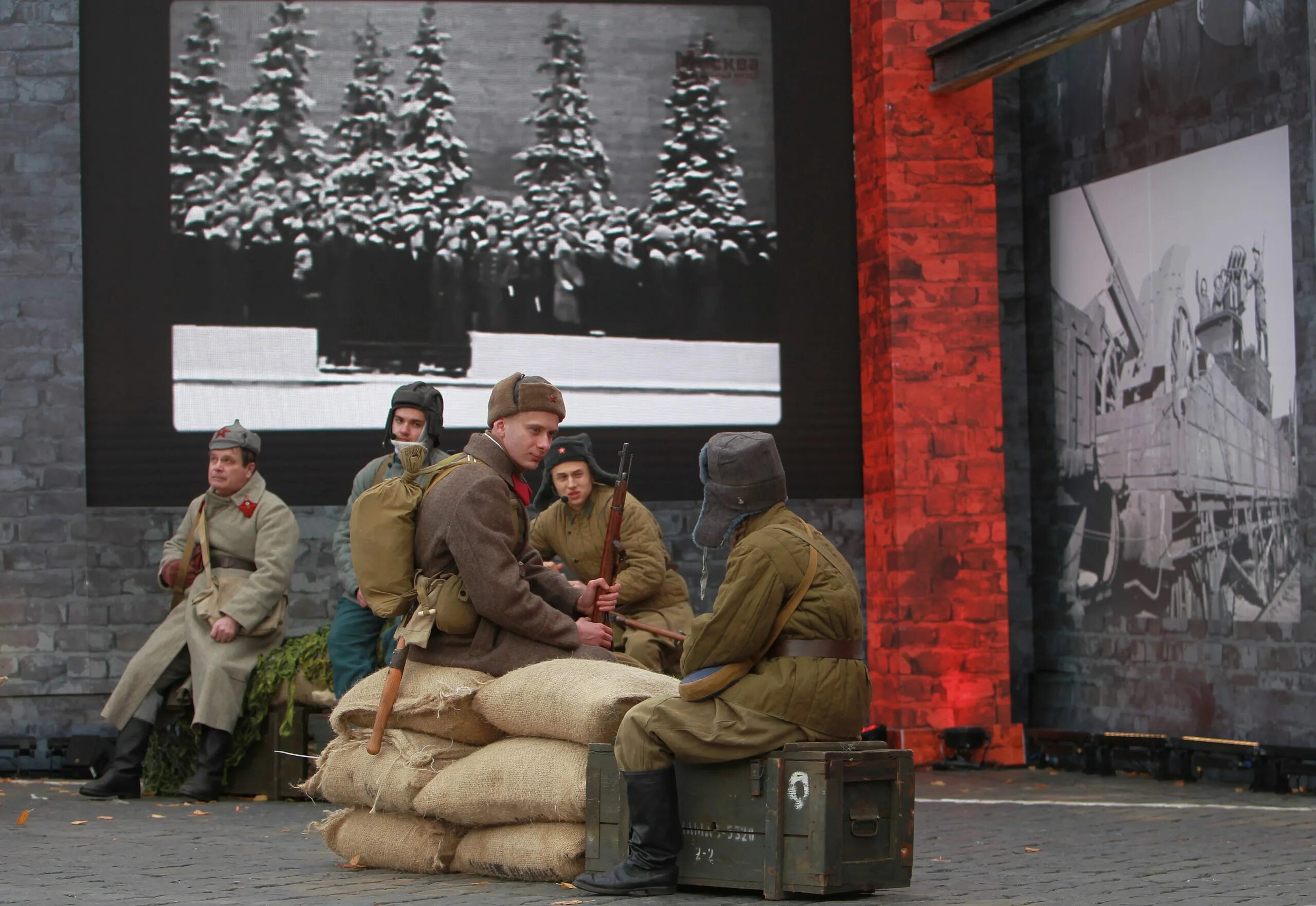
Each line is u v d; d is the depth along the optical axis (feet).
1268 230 35.58
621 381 41.24
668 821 20.27
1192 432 37.91
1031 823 29.94
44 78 39.24
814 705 19.85
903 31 40.42
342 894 20.85
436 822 23.06
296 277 40.19
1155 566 39.19
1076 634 41.88
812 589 20.12
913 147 40.42
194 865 23.94
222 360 39.86
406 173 40.68
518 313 40.91
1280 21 35.29
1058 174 42.42
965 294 40.45
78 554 39.04
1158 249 38.93
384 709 23.00
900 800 20.24
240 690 33.22
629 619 29.01
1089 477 41.45
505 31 41.14
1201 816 30.78
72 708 38.99
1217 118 37.09
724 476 20.51
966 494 40.24
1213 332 37.19
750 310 41.75
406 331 40.47
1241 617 36.45
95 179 39.58
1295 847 26.35
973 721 40.14
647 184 41.52
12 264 39.04
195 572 34.09
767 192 41.91
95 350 39.47
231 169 40.04
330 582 40.04
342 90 40.52
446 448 40.37
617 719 21.45
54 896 20.77
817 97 42.19
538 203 41.11
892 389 40.11
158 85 39.88
